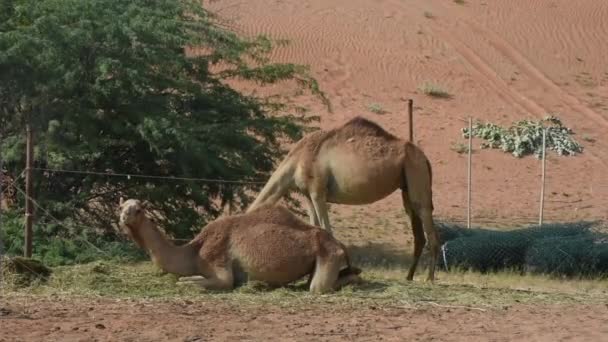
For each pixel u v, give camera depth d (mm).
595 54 89938
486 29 93125
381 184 26141
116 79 34812
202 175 35375
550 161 64125
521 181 59344
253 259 23156
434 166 61188
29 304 21016
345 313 21016
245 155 36469
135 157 35812
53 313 20031
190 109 37375
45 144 33500
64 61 34375
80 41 34281
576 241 32625
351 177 26000
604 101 79750
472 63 84750
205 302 21719
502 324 20438
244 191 35906
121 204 23594
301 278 23844
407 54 85188
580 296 24797
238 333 18609
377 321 20250
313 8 96000
